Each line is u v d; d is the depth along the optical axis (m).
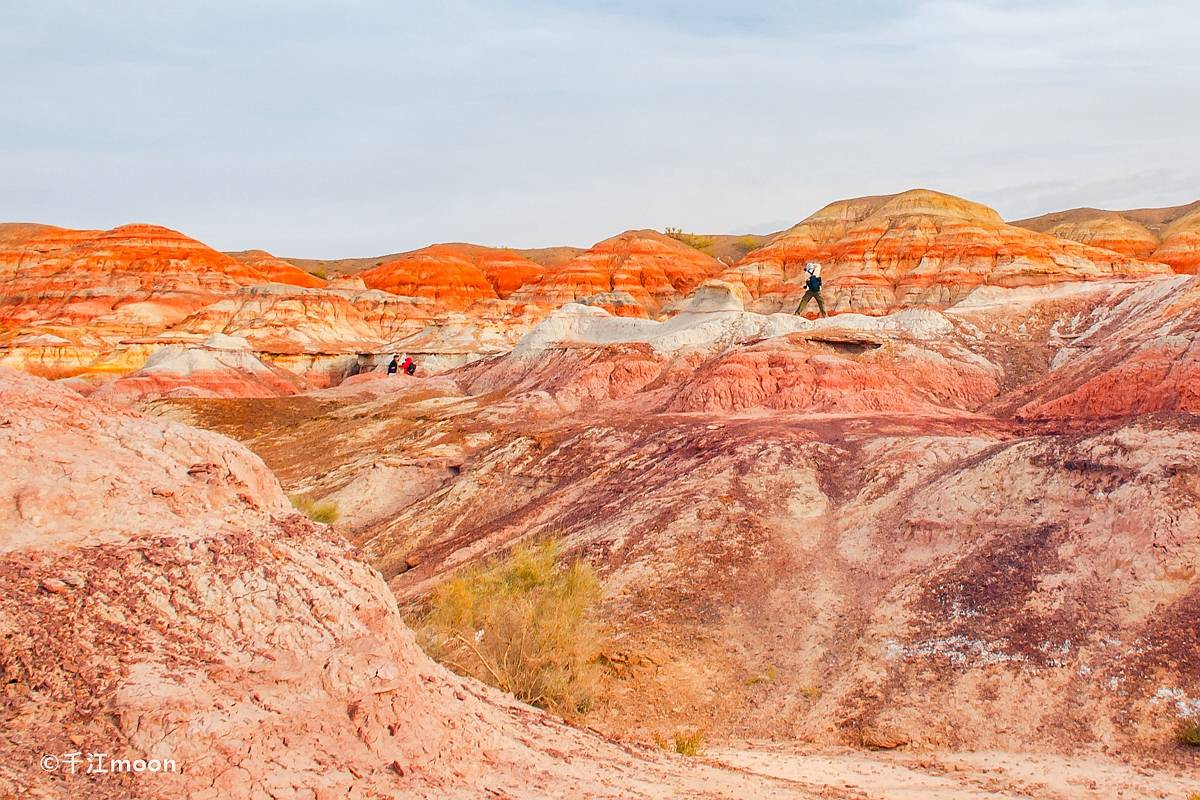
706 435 47.44
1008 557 29.41
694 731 24.34
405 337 131.62
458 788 12.00
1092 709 22.92
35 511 11.66
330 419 76.62
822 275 118.81
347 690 11.94
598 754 16.11
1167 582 25.89
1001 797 17.97
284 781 10.51
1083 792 18.56
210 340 104.12
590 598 27.53
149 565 11.76
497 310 147.00
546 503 46.09
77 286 144.62
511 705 17.02
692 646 28.97
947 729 23.50
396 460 56.28
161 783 9.77
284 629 12.09
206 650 11.33
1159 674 23.22
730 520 36.41
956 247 109.56
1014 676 24.61
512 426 62.88
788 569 33.38
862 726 24.20
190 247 157.00
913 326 68.56
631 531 37.31
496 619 24.34
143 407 86.44
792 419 50.38
